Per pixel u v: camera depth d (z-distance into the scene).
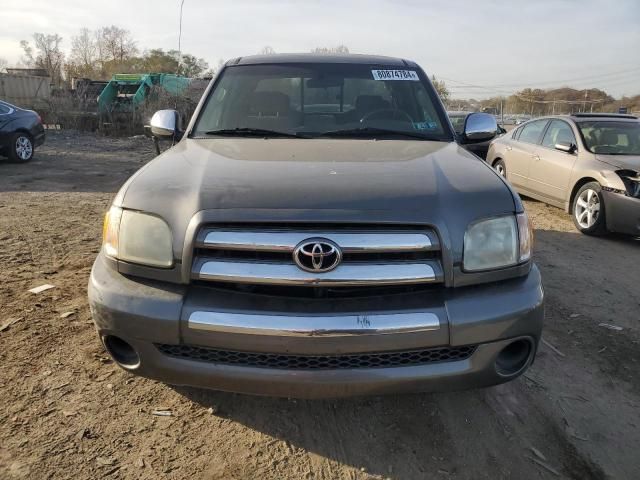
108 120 20.73
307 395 2.23
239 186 2.31
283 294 2.21
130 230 2.34
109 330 2.31
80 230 5.91
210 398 2.84
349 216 2.15
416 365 2.24
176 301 2.21
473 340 2.23
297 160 2.70
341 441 2.56
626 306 4.34
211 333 2.17
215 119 3.53
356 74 3.83
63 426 2.56
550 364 3.34
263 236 2.16
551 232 6.88
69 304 3.85
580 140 7.31
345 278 2.14
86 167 11.55
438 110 3.67
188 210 2.24
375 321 2.14
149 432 2.56
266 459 2.42
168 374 2.29
